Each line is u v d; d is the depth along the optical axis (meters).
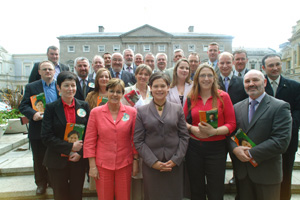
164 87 2.37
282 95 2.76
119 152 2.38
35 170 3.04
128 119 2.48
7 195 3.06
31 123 2.97
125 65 5.75
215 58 4.47
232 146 2.40
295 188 3.15
